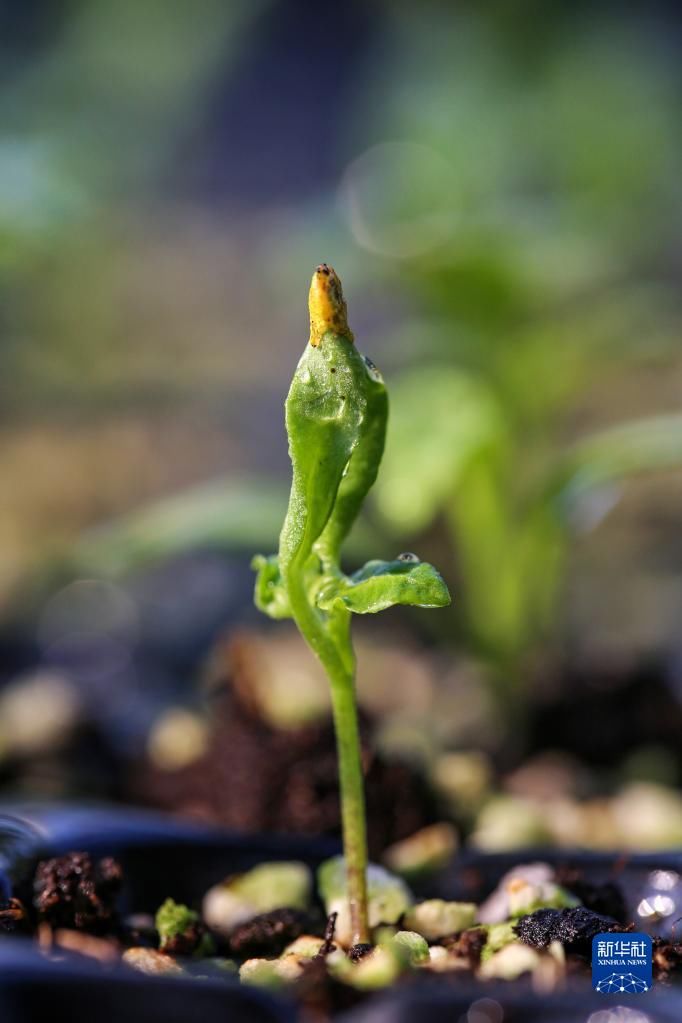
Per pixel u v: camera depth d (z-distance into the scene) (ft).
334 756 0.70
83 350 1.79
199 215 2.88
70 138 2.06
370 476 0.50
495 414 0.95
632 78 2.33
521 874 0.55
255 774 0.71
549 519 0.91
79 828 0.56
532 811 0.72
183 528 0.85
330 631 0.50
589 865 0.56
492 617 0.97
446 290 1.08
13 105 2.39
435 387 0.97
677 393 1.69
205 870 0.57
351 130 3.45
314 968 0.48
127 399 1.78
